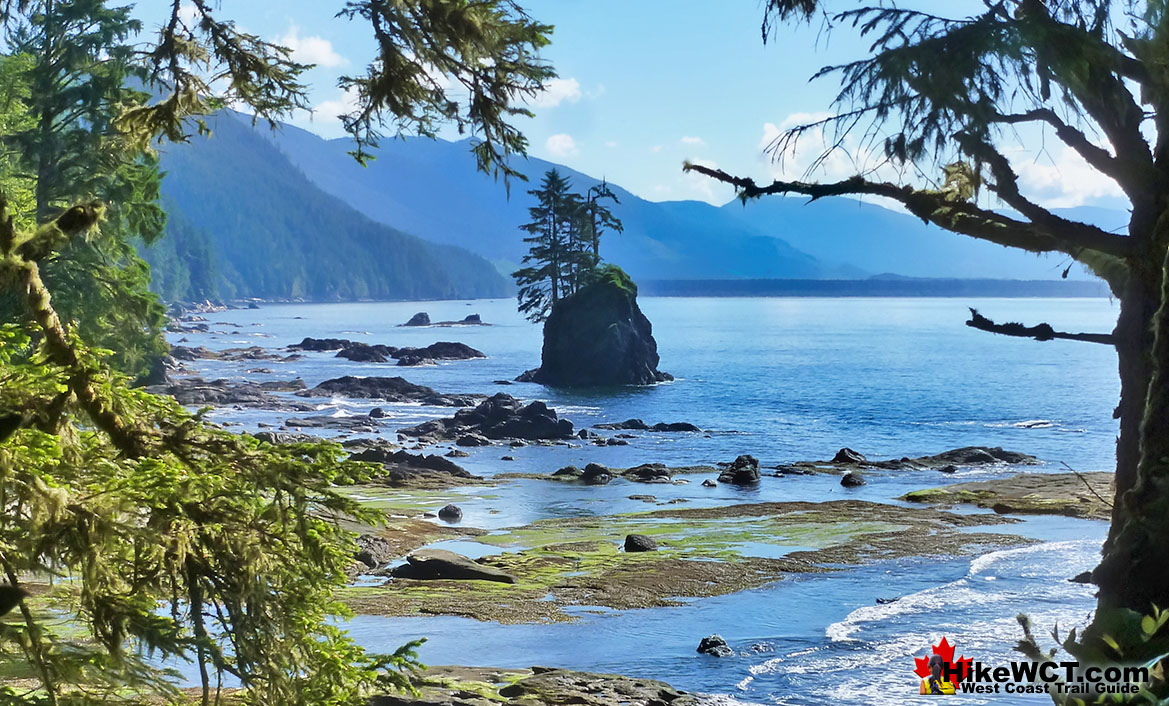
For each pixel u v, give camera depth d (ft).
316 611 22.49
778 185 19.17
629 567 106.52
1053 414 303.68
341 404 308.40
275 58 23.59
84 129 116.98
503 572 102.78
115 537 19.38
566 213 397.60
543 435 237.45
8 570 18.92
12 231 21.90
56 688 19.24
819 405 322.75
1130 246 19.67
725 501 153.17
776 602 94.12
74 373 21.43
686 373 438.40
